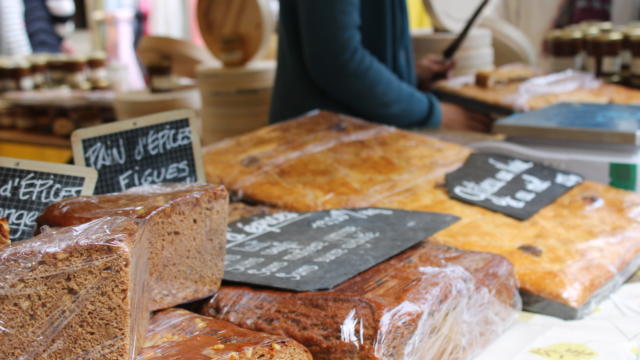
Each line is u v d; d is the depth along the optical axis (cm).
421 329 89
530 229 136
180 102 280
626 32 288
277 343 83
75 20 474
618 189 158
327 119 191
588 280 116
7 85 343
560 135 167
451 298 96
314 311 92
